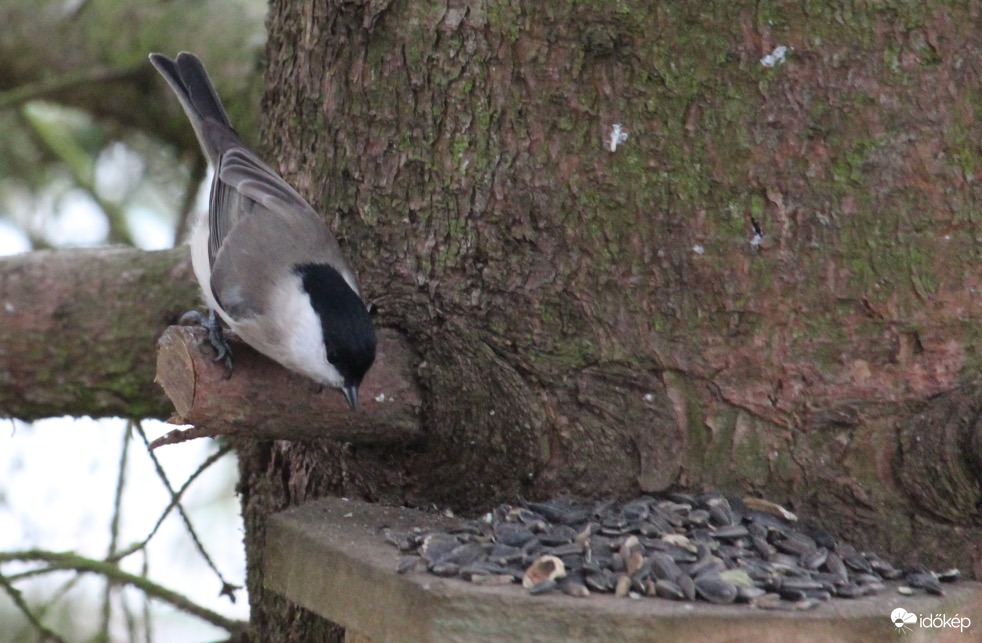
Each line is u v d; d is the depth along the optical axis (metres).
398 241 7.05
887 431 6.25
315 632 7.51
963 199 6.19
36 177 13.66
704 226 6.38
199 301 9.46
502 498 6.81
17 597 9.38
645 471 6.48
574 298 6.59
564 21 6.51
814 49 6.20
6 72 13.46
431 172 6.92
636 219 6.47
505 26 6.64
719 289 6.38
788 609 5.15
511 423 6.68
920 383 6.23
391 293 7.06
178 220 12.36
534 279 6.65
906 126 6.18
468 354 6.75
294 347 6.43
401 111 7.01
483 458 6.80
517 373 6.68
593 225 6.54
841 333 6.28
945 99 6.16
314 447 7.57
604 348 6.55
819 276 6.27
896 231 6.21
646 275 6.48
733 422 6.41
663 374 6.48
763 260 6.32
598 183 6.52
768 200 6.30
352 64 7.20
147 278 9.64
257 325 6.53
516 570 5.51
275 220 7.34
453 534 6.05
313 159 7.55
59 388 9.75
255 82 12.30
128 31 13.01
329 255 7.09
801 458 6.34
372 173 7.14
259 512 8.24
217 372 6.37
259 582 8.13
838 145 6.22
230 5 13.06
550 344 6.64
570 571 5.51
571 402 6.61
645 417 6.50
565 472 6.63
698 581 5.37
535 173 6.62
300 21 7.68
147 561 9.75
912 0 6.13
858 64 6.18
